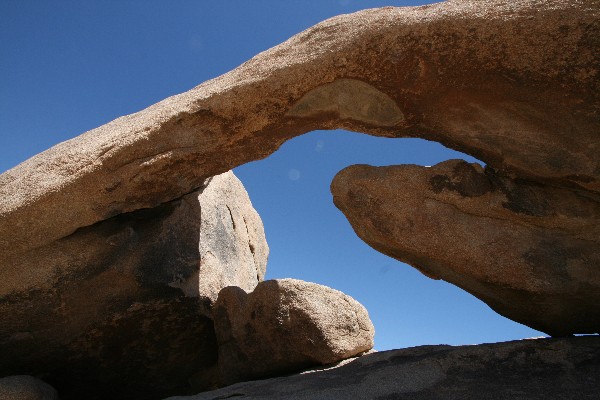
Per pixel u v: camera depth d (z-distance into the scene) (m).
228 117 3.81
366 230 3.83
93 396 4.93
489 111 3.43
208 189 5.68
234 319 4.55
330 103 3.71
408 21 3.36
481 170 3.69
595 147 3.22
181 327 4.84
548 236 3.48
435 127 3.66
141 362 4.86
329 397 3.21
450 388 3.11
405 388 3.20
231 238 5.85
